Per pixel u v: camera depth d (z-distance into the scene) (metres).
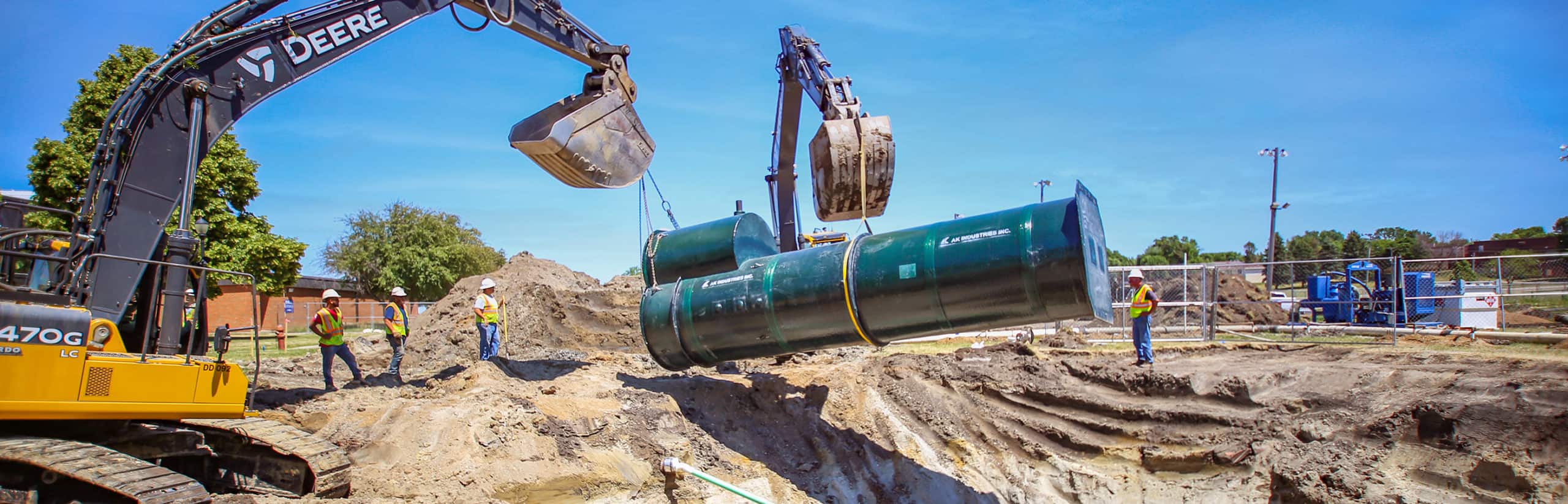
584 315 18.88
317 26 9.58
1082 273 8.33
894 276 9.30
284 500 8.12
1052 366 14.84
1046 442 13.05
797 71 11.99
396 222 42.91
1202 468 11.57
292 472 8.76
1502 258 17.98
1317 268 48.41
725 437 11.51
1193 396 12.73
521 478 9.37
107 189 8.32
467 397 10.67
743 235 11.16
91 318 7.45
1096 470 12.19
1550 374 11.13
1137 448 12.23
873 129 10.08
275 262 23.03
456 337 17.75
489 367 12.23
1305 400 11.91
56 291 7.79
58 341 7.09
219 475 9.13
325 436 9.79
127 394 7.43
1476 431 10.23
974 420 13.71
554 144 10.12
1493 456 9.88
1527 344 15.82
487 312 13.59
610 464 9.92
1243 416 11.97
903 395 13.94
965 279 8.91
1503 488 9.70
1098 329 21.59
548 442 9.93
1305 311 27.98
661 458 10.31
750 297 10.35
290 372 14.93
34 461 6.85
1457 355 13.00
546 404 10.70
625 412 10.86
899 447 12.57
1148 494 11.50
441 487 9.08
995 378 14.45
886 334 9.76
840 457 11.89
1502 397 10.50
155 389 7.59
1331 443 11.03
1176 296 26.03
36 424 7.51
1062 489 12.11
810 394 13.16
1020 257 8.58
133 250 8.40
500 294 19.08
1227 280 27.91
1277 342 18.02
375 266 42.69
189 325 8.72
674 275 11.55
